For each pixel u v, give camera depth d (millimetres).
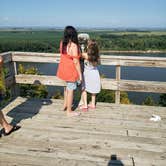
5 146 2891
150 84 4172
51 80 4551
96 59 3883
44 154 2729
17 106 4258
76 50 3527
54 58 4449
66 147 2881
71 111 3891
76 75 3643
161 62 4062
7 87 4457
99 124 3525
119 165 2541
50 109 4125
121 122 3604
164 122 3623
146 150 2826
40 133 3234
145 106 4316
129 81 4258
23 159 2629
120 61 4195
